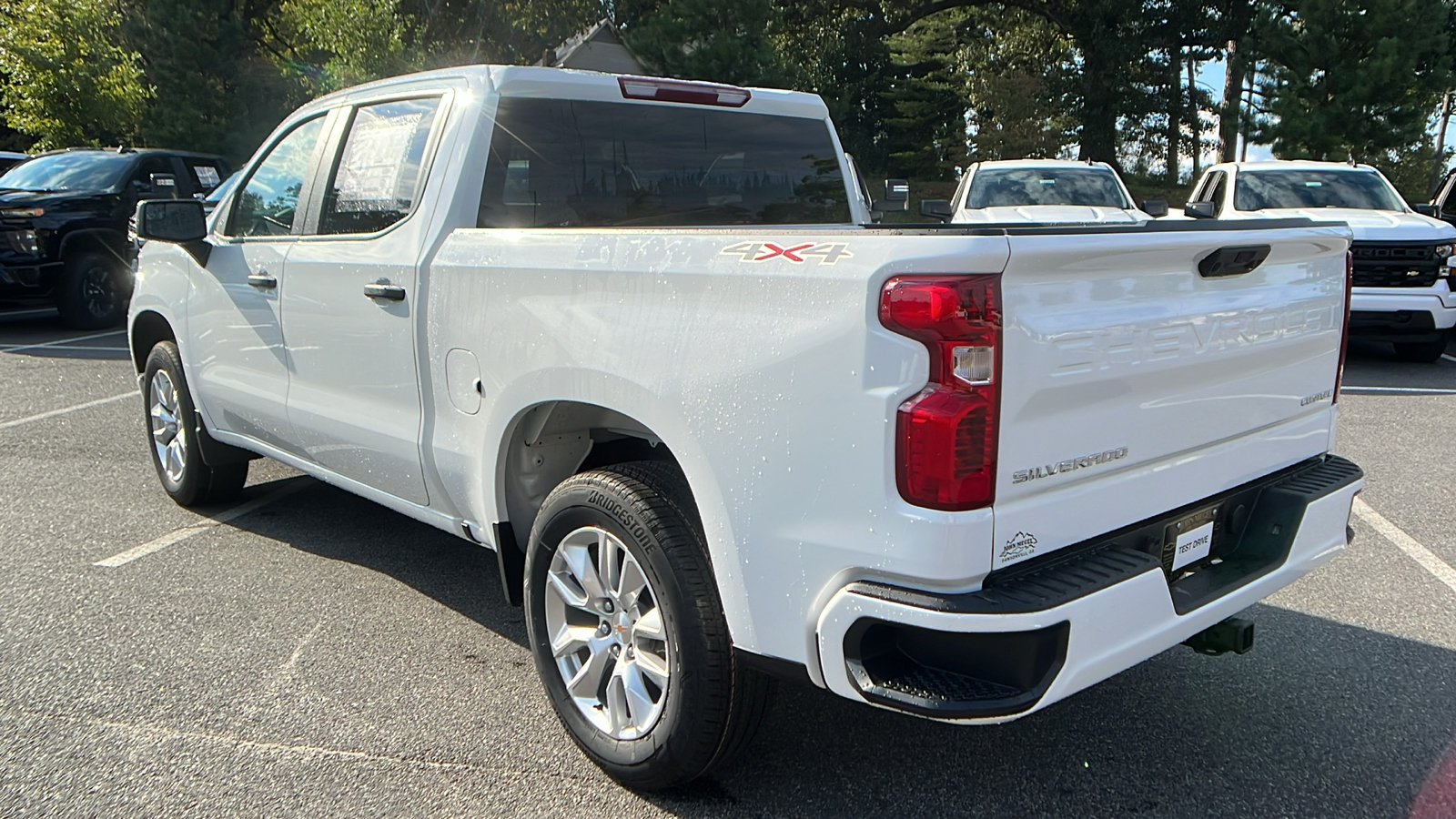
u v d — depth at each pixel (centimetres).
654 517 271
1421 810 282
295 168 423
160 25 2200
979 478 219
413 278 345
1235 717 332
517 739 320
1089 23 3122
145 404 550
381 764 306
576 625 309
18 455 645
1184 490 272
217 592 434
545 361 296
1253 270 281
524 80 356
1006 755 311
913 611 222
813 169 438
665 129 391
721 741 269
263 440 458
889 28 3419
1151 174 3559
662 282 265
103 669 363
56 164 1259
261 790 292
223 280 451
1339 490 305
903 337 218
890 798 289
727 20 2325
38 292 1123
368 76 1752
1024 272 221
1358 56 2312
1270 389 296
